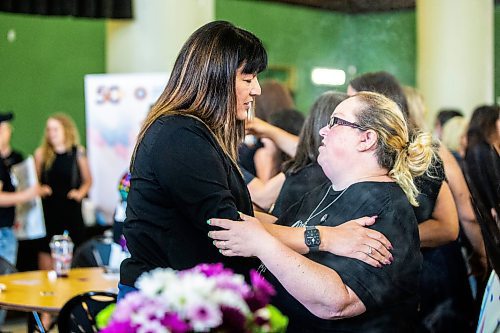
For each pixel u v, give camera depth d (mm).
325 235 2717
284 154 4566
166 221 2701
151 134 2732
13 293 4660
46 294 4633
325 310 2635
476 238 4117
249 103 2863
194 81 2770
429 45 10703
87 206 8586
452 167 4012
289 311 2824
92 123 8562
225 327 1790
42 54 11367
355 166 2895
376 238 2703
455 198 4055
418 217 3625
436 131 7523
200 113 2756
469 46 10547
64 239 5203
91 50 11766
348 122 2883
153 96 8211
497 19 11672
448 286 3887
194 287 1790
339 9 13227
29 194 6906
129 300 1809
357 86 3996
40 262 8031
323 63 13242
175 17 8719
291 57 13078
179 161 2646
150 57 8758
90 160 8586
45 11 8398
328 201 2953
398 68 12727
